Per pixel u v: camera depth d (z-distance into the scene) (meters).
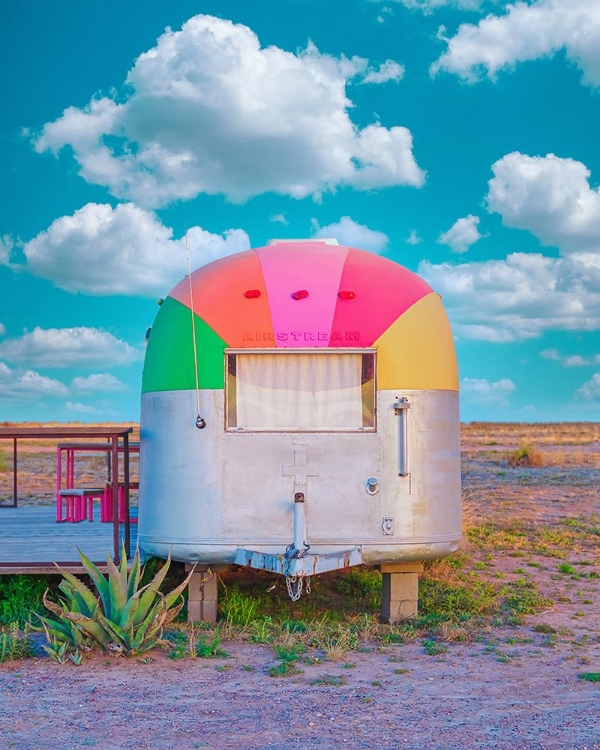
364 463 8.20
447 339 8.71
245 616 8.67
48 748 5.17
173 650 7.52
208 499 8.19
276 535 8.15
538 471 24.55
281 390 8.23
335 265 8.73
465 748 5.13
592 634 8.37
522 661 7.34
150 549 8.47
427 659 7.41
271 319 8.24
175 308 8.62
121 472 25.50
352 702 6.11
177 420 8.32
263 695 6.28
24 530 11.09
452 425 8.59
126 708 5.97
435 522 8.34
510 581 10.74
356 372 8.26
